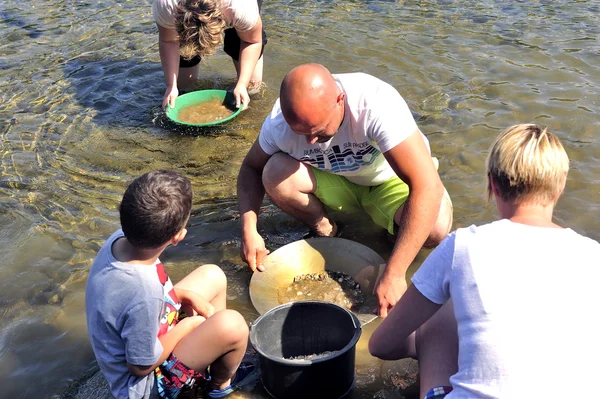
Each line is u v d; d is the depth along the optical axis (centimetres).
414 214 276
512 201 197
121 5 688
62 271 321
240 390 253
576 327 175
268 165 321
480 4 652
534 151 191
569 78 491
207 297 264
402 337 221
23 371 262
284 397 242
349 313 251
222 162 416
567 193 360
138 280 218
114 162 418
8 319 290
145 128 459
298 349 268
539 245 185
